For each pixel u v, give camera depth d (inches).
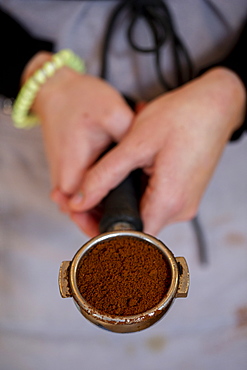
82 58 27.9
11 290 32.9
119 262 16.5
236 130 24.9
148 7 24.7
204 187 22.3
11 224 32.4
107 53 26.0
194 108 21.6
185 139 21.0
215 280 32.7
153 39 26.1
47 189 31.8
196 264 32.4
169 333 33.6
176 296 16.1
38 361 33.7
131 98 26.3
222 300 33.1
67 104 23.6
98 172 20.5
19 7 26.4
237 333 33.4
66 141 22.9
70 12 26.0
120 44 26.5
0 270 32.6
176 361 33.8
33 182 31.9
